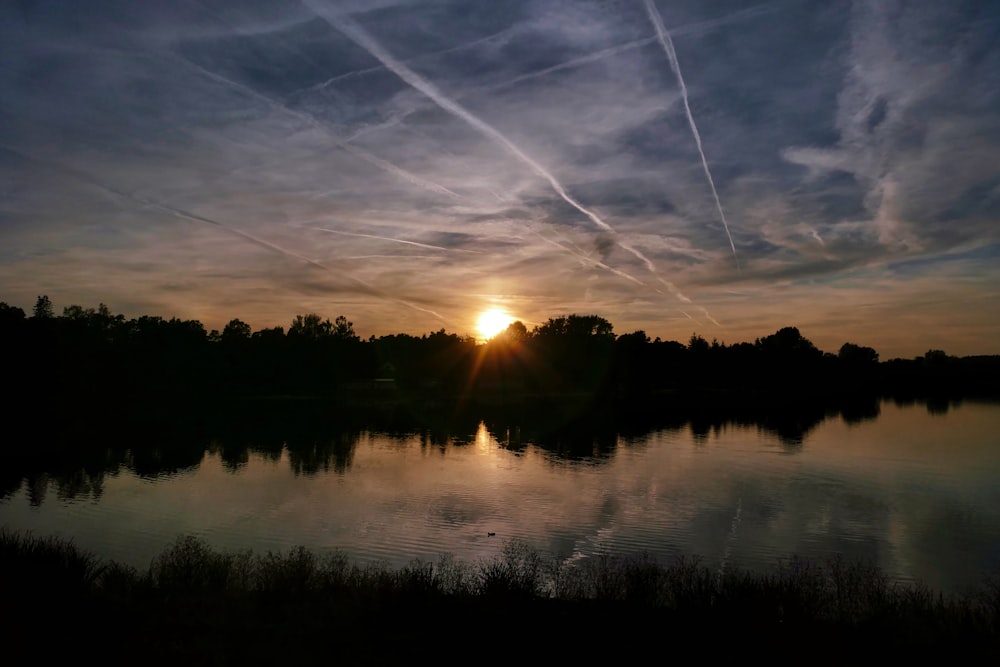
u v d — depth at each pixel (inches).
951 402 6560.0
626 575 693.3
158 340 5920.3
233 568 756.0
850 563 1050.7
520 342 7342.5
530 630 536.1
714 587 630.5
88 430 3240.7
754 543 1199.6
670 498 1633.9
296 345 6879.9
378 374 7116.1
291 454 2454.5
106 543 1142.3
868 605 615.5
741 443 2955.2
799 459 2420.0
